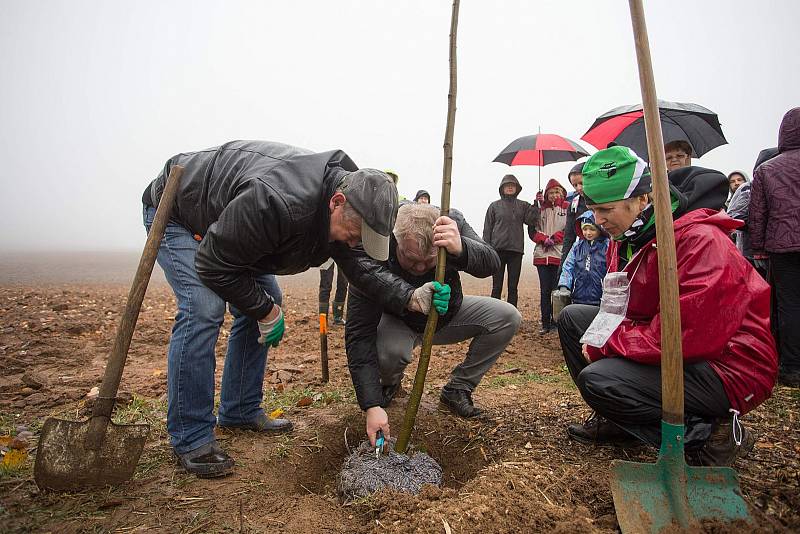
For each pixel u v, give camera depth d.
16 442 3.15
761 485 2.56
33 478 2.71
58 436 2.57
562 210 7.01
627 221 2.59
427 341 2.78
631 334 2.61
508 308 3.65
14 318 7.93
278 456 3.12
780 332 4.23
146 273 2.68
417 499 2.43
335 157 2.72
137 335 6.86
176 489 2.67
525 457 3.01
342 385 4.61
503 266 7.55
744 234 5.22
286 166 2.56
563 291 5.37
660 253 2.14
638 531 2.09
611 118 5.46
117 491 2.62
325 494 2.87
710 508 2.15
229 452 3.14
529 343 6.41
